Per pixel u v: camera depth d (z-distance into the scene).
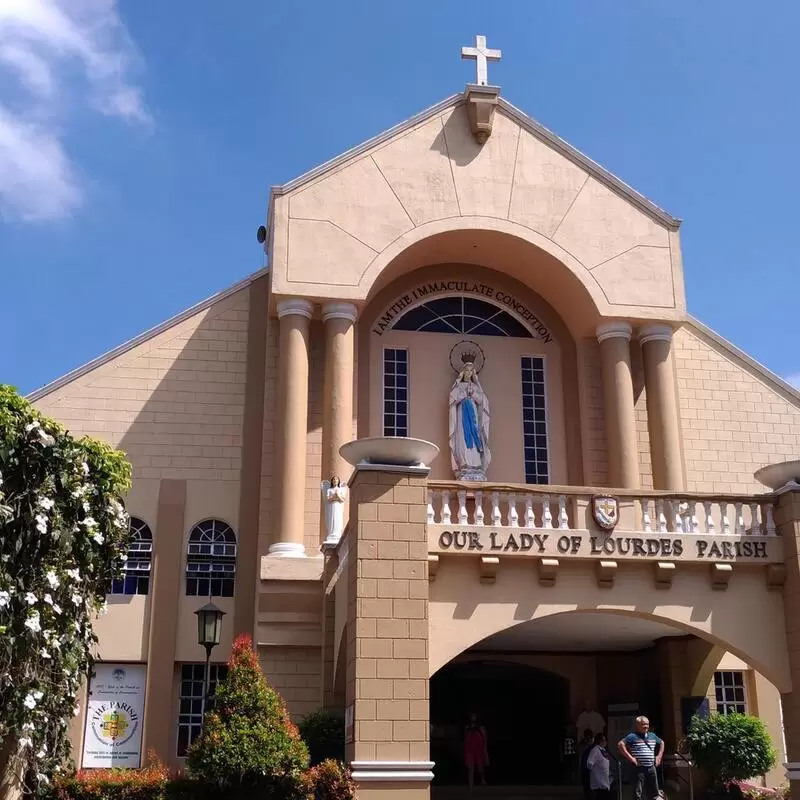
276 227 21.19
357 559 13.91
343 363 20.88
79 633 13.36
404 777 13.10
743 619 15.76
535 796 18.73
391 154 22.17
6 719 12.10
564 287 22.86
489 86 22.67
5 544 12.29
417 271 23.59
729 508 20.12
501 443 22.84
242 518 20.95
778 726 20.91
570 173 22.88
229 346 22.02
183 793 14.08
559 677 22.91
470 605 14.88
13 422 12.46
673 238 22.94
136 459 21.12
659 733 20.11
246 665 14.69
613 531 15.57
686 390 23.48
